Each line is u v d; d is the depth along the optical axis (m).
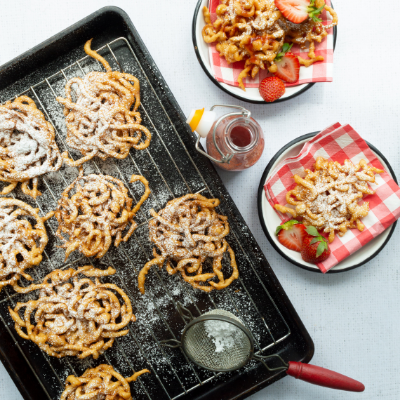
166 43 0.71
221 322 0.62
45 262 0.68
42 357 0.68
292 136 0.71
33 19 0.71
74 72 0.69
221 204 0.68
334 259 0.67
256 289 0.69
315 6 0.66
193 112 0.62
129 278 0.69
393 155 0.72
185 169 0.69
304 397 0.71
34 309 0.68
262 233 0.71
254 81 0.70
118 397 0.66
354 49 0.72
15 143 0.67
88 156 0.67
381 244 0.67
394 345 0.71
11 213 0.67
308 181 0.67
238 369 0.69
